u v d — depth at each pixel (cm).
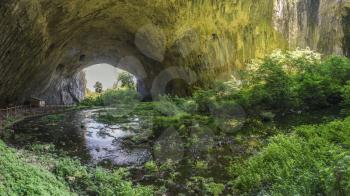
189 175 708
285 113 955
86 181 675
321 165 532
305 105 952
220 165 736
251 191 590
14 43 1389
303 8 1456
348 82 844
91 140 1081
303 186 495
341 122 713
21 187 517
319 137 676
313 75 973
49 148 920
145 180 705
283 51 1395
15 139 1046
